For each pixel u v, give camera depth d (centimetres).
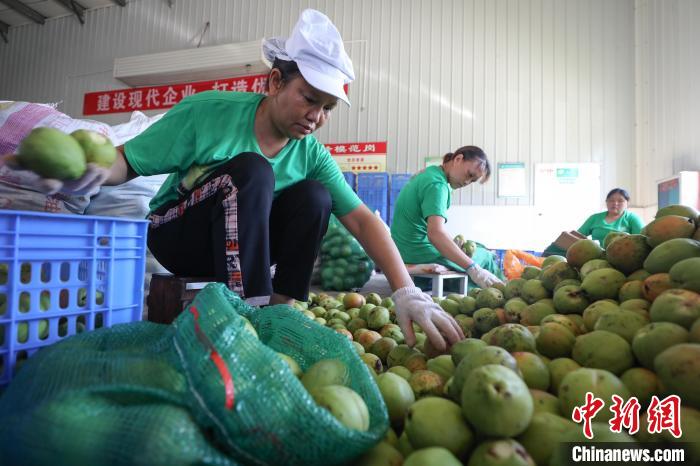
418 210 424
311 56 171
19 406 82
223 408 78
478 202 737
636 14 704
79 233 134
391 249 204
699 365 95
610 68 712
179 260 209
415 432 96
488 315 186
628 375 114
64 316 131
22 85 930
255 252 183
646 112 683
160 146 188
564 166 714
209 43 830
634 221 605
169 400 81
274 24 805
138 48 869
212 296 103
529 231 714
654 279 135
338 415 91
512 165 726
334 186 226
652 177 665
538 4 732
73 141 126
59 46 914
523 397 88
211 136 195
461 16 752
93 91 885
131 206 302
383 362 182
